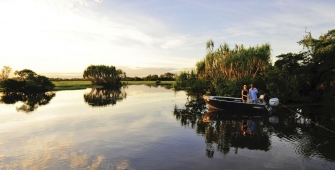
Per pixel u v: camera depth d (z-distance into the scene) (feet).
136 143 32.81
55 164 25.40
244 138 34.99
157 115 55.01
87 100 89.20
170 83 272.51
